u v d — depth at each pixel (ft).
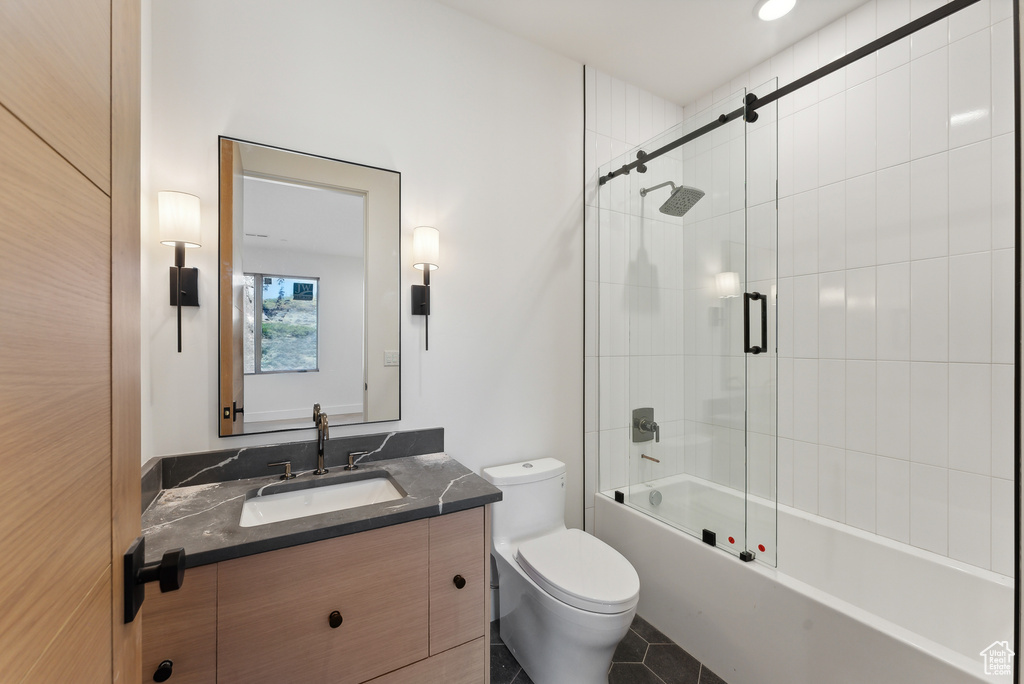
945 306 5.50
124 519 1.77
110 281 1.67
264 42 5.08
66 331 1.34
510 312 6.87
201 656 3.34
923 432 5.69
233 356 4.91
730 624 5.44
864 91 6.23
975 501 5.27
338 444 5.41
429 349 6.16
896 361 5.94
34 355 1.16
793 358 7.11
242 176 4.95
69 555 1.34
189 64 4.70
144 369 4.36
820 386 6.75
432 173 6.15
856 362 6.35
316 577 3.75
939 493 5.55
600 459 7.78
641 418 6.99
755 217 5.64
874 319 6.15
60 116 1.31
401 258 5.92
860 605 6.04
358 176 5.61
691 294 6.27
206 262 4.78
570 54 7.36
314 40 5.35
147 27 4.39
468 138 6.45
